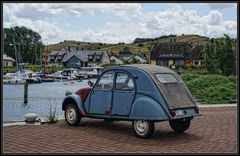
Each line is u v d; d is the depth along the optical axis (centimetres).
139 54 12900
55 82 7375
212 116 1352
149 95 950
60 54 13625
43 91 4772
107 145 881
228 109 1559
